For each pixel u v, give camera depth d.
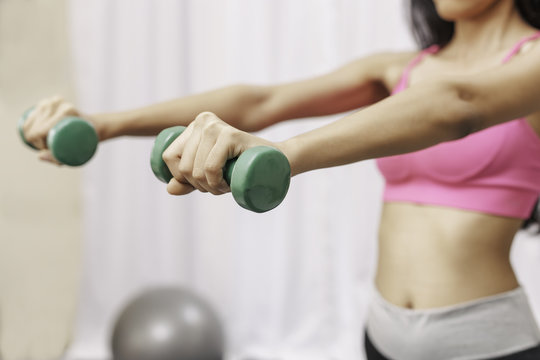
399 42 2.02
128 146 2.24
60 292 2.14
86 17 2.18
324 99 0.82
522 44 0.72
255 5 2.12
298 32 2.09
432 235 0.73
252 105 0.76
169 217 2.25
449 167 0.72
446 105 0.47
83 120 0.64
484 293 0.70
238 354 2.22
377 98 0.87
